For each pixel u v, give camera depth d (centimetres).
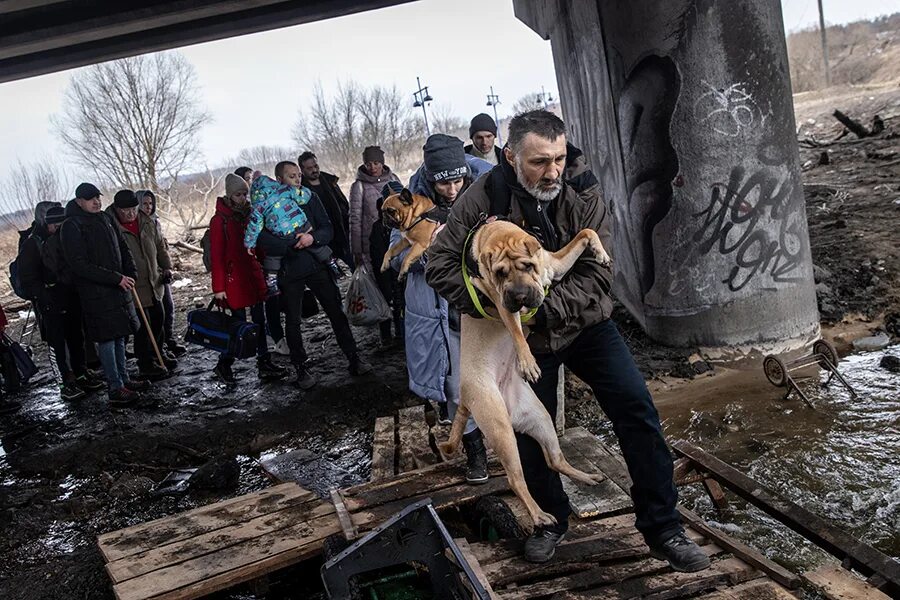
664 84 568
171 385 748
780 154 573
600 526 341
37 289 730
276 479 502
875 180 1042
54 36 851
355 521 366
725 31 552
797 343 592
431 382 391
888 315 612
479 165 438
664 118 575
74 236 652
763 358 587
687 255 593
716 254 585
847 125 1473
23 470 594
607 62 620
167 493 518
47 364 925
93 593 403
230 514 399
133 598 329
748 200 575
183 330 965
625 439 274
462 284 269
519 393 288
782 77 570
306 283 647
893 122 1507
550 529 311
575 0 695
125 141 2283
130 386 723
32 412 742
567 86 824
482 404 280
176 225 1950
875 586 275
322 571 277
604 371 275
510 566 311
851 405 481
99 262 662
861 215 864
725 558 311
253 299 695
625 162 622
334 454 537
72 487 556
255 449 575
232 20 991
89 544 463
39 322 757
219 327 680
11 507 527
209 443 593
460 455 426
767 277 584
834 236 797
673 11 552
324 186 779
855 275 684
